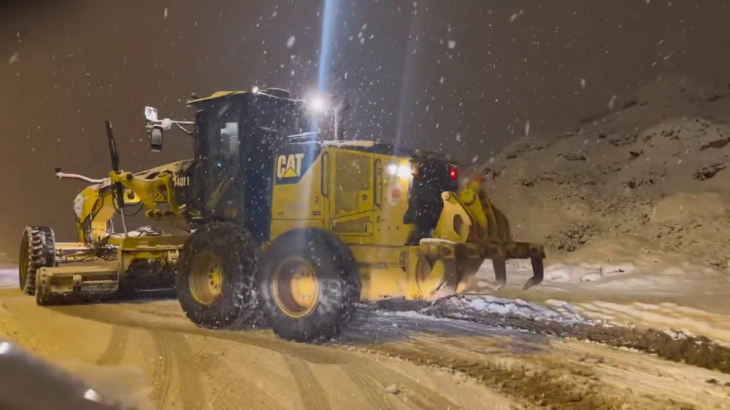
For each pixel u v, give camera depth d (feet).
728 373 17.35
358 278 20.44
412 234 22.17
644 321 24.38
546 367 17.72
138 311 27.58
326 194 22.49
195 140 26.66
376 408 13.85
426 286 20.25
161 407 13.53
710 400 14.79
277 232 23.65
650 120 73.36
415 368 17.24
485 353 19.39
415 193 22.44
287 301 20.84
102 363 17.06
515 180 68.85
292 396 14.62
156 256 29.17
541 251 22.66
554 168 68.90
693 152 62.69
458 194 21.88
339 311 19.88
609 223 53.93
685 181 58.29
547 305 27.66
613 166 65.92
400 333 22.47
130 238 28.48
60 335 21.25
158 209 28.89
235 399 14.30
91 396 7.97
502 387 15.56
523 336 22.11
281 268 20.95
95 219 36.27
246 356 18.42
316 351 19.33
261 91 25.44
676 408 14.15
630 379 16.61
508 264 45.27
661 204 54.08
